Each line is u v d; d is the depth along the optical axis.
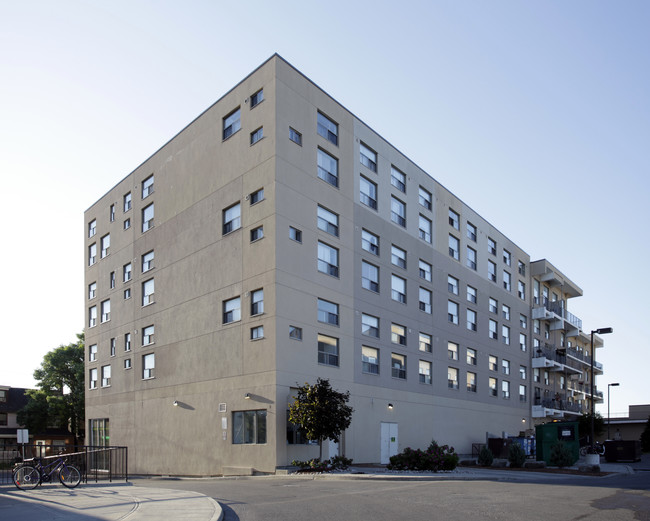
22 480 18.50
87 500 14.68
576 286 67.94
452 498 14.45
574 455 30.83
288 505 13.63
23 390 63.22
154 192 38.09
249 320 29.11
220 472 29.25
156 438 34.44
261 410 27.61
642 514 11.51
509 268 54.03
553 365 57.00
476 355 45.56
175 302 34.56
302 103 31.34
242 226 30.52
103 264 43.00
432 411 38.62
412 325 37.91
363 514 11.94
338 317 31.53
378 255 35.56
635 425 76.38
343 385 31.05
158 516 11.68
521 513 11.77
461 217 46.19
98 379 41.41
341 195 33.12
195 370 32.16
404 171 39.44
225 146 32.56
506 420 49.03
